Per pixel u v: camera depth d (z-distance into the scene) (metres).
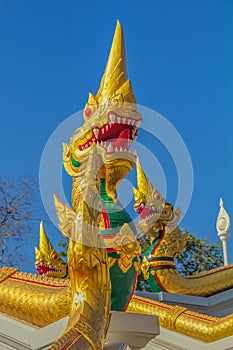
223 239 13.05
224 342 7.19
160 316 7.86
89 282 4.30
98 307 4.27
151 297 9.91
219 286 10.47
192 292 10.36
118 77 5.27
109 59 5.40
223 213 13.12
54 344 4.03
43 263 10.09
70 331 4.12
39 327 5.78
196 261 20.95
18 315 6.03
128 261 4.82
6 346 5.82
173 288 10.27
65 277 10.12
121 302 4.75
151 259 10.48
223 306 10.30
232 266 10.76
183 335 7.59
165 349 7.61
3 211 18.89
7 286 6.24
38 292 6.01
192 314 7.72
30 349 5.58
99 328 4.22
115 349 4.45
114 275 4.74
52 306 5.78
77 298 4.31
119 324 4.54
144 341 4.67
